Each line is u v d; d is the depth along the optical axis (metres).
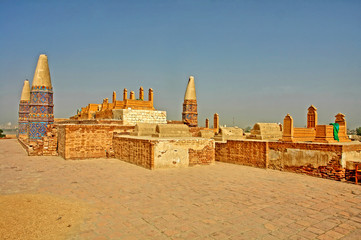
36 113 19.38
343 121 14.16
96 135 17.33
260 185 10.23
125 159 16.02
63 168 13.45
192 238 5.50
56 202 7.51
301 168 12.59
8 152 19.95
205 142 14.77
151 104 24.08
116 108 23.92
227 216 6.79
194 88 24.14
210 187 9.79
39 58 19.70
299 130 15.12
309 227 6.19
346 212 7.24
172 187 9.70
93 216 6.65
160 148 13.41
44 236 5.33
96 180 10.73
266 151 13.94
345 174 11.25
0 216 5.96
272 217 6.78
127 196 8.46
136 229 5.92
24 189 9.16
